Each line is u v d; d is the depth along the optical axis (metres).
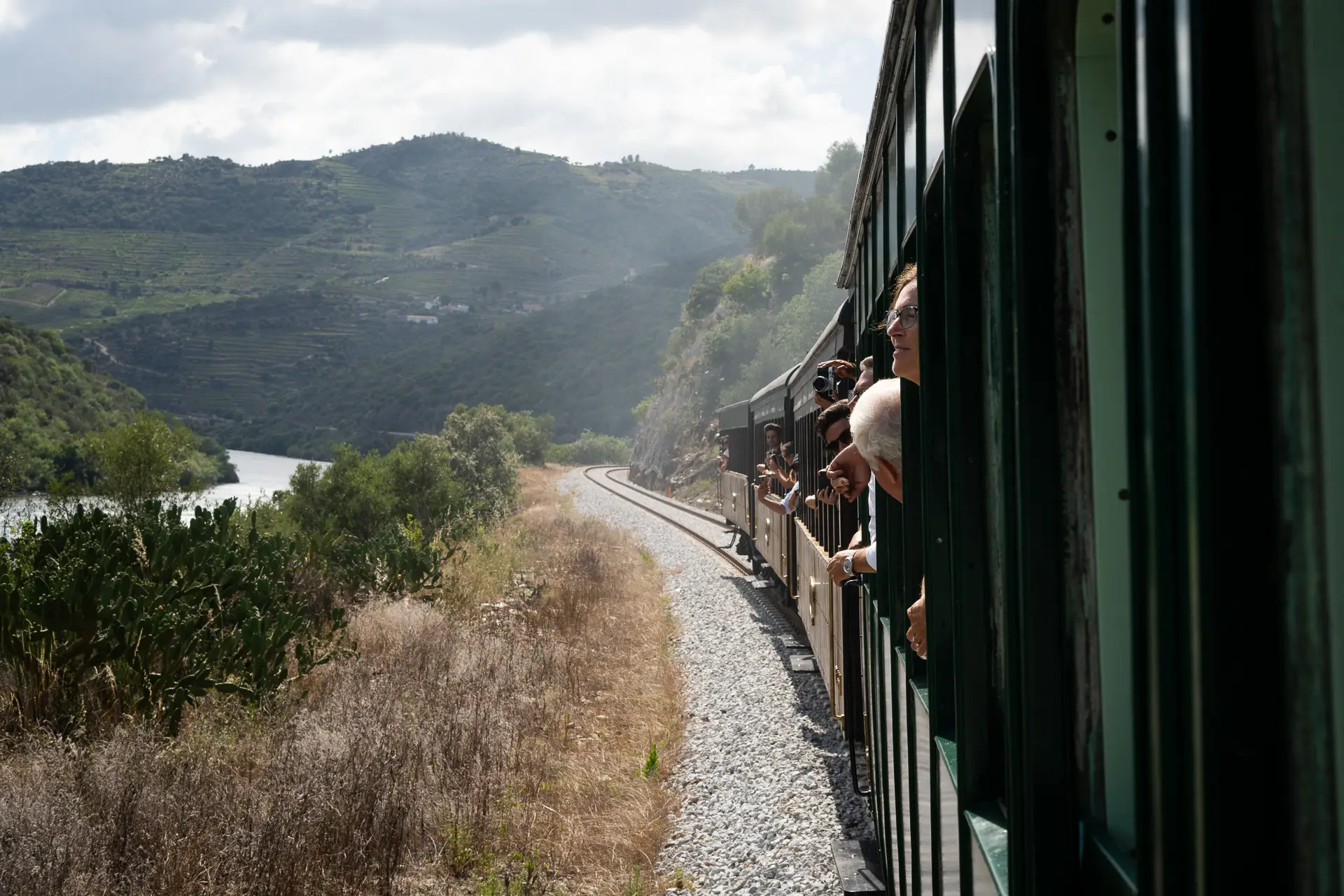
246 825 5.85
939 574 2.49
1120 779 1.42
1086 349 1.45
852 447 4.09
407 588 13.05
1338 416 0.85
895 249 3.35
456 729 7.64
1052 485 1.47
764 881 5.73
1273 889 0.90
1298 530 0.86
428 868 5.97
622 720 9.11
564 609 13.34
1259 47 0.89
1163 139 0.97
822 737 8.05
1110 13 1.45
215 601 8.88
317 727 7.27
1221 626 0.90
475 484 28.20
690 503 44.97
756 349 60.09
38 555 8.54
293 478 17.89
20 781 6.21
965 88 1.93
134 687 7.55
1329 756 0.85
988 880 1.82
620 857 6.29
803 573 9.75
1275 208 0.87
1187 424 0.93
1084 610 1.44
